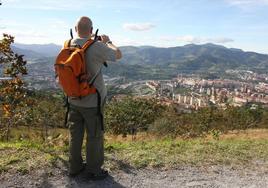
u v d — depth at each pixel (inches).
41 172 188.9
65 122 186.7
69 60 162.6
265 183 204.5
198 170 216.8
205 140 327.0
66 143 247.4
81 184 180.1
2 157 201.6
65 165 199.3
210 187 192.5
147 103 887.1
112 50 171.8
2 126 490.9
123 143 271.9
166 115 906.1
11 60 524.7
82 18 175.2
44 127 535.8
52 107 662.5
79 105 174.1
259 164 239.3
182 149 254.8
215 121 946.1
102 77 177.2
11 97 516.1
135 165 212.2
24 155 207.0
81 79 166.4
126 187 182.1
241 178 210.1
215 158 241.1
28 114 526.0
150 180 194.2
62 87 167.8
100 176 185.9
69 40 177.3
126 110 788.0
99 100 174.2
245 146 284.5
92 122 176.2
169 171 210.5
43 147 227.8
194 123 867.4
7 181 177.2
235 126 954.7
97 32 173.2
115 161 214.5
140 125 780.0
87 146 181.5
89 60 170.1
